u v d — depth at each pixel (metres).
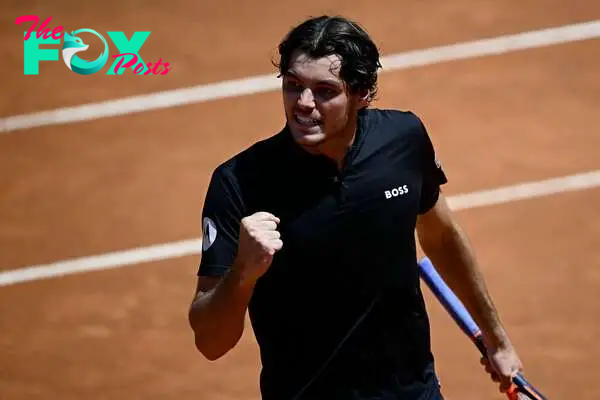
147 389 27.12
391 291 15.90
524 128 35.19
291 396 16.28
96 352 28.52
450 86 37.59
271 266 15.52
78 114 38.50
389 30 40.72
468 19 40.78
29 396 27.34
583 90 36.81
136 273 31.03
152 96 38.97
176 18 42.84
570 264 29.67
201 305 15.08
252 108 37.81
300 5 42.81
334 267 15.49
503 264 29.80
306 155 15.17
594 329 27.61
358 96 15.12
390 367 16.23
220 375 27.34
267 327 16.08
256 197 15.34
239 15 42.62
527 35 39.66
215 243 15.38
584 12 40.41
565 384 26.11
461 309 19.27
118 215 33.38
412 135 16.14
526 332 27.62
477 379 26.39
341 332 15.83
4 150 37.03
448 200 32.28
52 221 33.50
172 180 34.66
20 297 30.75
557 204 31.84
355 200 15.43
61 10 44.03
